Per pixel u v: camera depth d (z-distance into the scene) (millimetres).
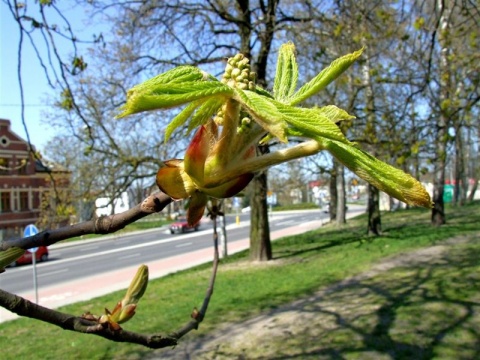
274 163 819
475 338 5699
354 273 10227
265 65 11484
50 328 8555
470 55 7453
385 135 9289
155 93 543
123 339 1213
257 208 13438
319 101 11531
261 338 6633
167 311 8742
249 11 11086
